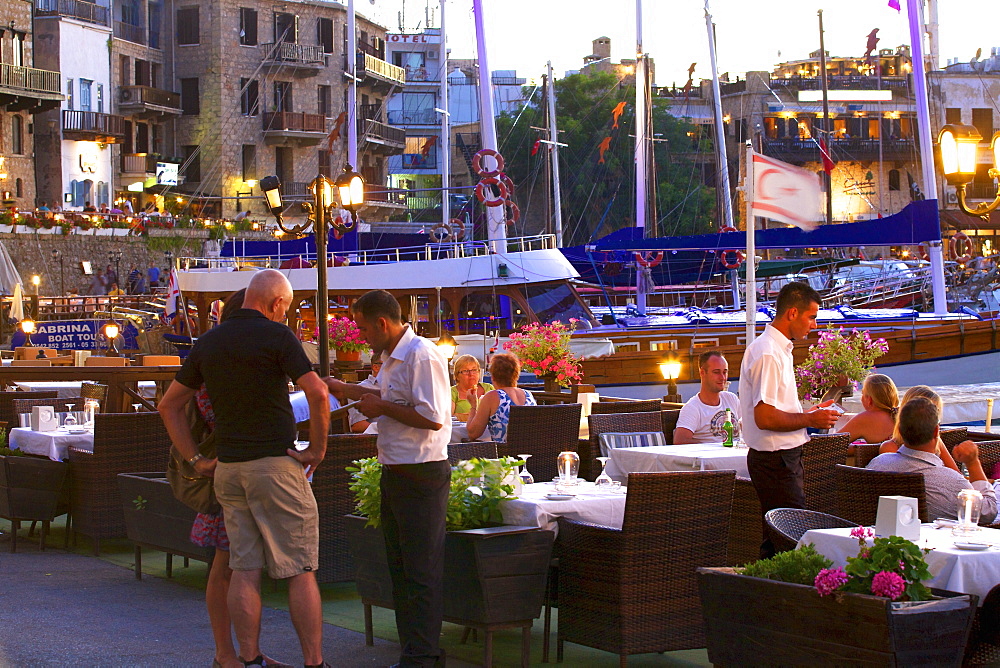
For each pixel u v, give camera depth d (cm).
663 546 591
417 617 578
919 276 3644
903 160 6594
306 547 582
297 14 6100
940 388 1509
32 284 4438
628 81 6556
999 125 6669
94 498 920
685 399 2122
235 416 572
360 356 1970
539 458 959
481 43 2511
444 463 586
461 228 3053
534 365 1348
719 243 2589
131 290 4772
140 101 5644
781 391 664
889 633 431
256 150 6003
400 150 6756
